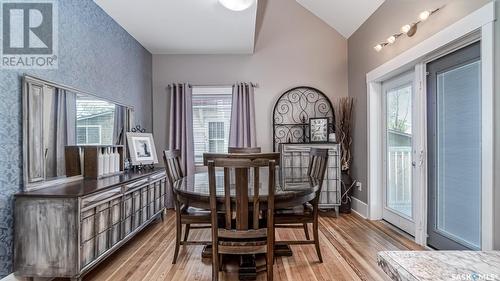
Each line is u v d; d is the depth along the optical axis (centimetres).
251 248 200
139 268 247
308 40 478
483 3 199
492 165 192
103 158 298
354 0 378
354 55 445
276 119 475
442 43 239
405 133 332
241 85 464
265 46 479
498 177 189
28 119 215
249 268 228
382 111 385
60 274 203
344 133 451
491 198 193
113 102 346
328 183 412
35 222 203
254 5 312
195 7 316
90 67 298
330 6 425
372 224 369
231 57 478
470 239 228
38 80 226
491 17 191
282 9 480
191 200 224
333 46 477
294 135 473
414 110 307
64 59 257
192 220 255
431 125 275
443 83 257
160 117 480
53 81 242
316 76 477
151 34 393
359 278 225
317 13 469
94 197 222
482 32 198
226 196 196
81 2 281
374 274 232
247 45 438
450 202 251
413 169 311
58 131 249
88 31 294
